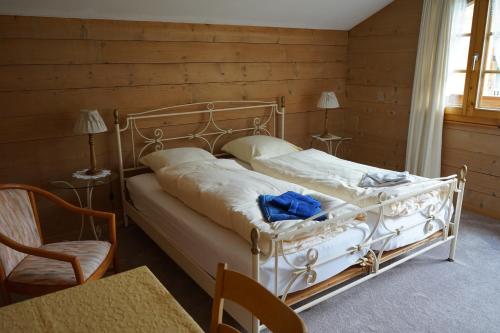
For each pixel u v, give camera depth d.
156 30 3.41
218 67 3.82
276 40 4.14
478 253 2.96
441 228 2.75
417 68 3.96
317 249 2.01
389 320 2.21
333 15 4.20
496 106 3.60
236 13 3.62
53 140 3.11
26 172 3.04
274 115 4.32
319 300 2.15
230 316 2.24
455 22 3.63
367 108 4.71
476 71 3.61
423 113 3.96
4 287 1.97
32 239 2.23
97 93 3.24
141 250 3.07
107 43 3.21
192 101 3.74
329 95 4.28
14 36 2.82
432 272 2.70
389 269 2.70
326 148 4.87
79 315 1.16
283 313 0.97
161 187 3.00
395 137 4.44
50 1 2.78
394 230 2.38
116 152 3.43
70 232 3.31
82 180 3.02
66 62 3.06
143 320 1.12
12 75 2.86
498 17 3.45
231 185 2.46
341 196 2.62
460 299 2.39
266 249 1.85
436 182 2.74
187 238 2.38
